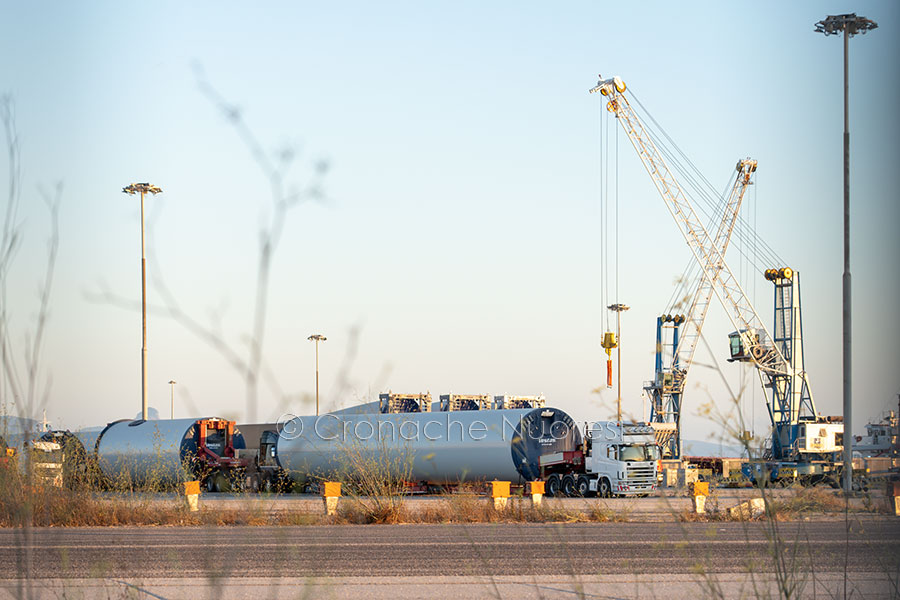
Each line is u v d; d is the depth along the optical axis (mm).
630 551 28484
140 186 91938
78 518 39344
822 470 86500
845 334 56969
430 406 82125
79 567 24641
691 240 128875
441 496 62062
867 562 24547
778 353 109938
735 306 123750
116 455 70812
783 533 33219
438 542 32094
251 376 5648
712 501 43844
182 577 22719
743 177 134875
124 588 20609
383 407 79750
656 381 116250
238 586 21203
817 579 21453
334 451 52438
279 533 7902
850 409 55625
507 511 43938
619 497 60812
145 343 77000
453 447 62125
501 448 61875
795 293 110812
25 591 19000
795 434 96500
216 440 74062
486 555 27828
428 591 20609
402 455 51156
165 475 48812
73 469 39875
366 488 44312
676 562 25578
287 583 21734
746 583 21000
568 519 42250
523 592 20422
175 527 38969
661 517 42812
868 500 22312
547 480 64250
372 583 21859
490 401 82625
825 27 61281
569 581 22031
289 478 59781
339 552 28781
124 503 41375
